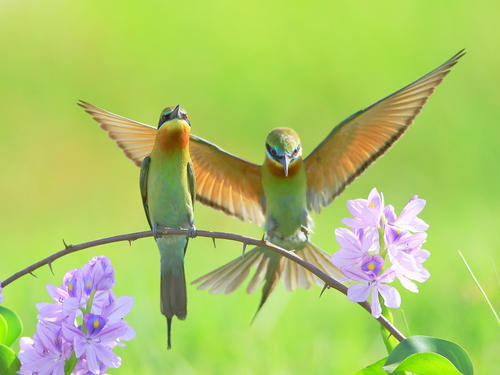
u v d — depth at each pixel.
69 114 23.67
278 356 8.43
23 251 13.23
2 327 4.48
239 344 8.69
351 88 25.03
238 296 10.19
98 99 25.17
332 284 4.25
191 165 6.27
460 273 10.43
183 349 8.80
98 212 18.22
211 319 9.33
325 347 8.46
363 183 18.62
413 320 9.24
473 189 17.58
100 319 4.12
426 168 19.08
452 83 22.11
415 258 4.21
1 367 4.22
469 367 3.89
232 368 8.34
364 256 4.16
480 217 14.56
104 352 4.12
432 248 12.20
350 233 4.21
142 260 11.93
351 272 4.17
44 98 24.12
